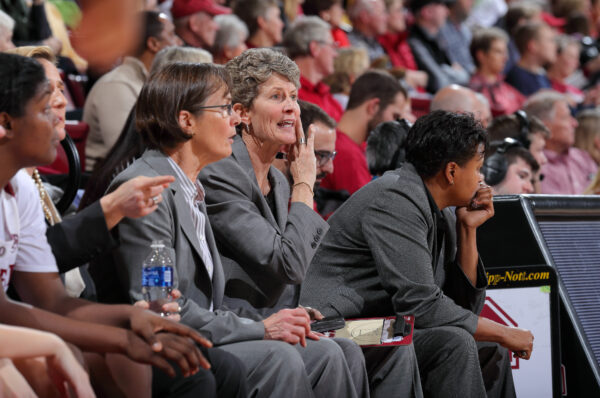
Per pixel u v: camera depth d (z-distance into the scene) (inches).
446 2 637.3
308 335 195.2
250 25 485.4
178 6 434.6
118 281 189.0
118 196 163.6
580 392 265.6
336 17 567.2
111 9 313.4
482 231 267.9
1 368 138.1
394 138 295.6
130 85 337.4
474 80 608.1
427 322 223.6
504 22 733.3
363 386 202.1
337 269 237.3
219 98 194.7
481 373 234.4
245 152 220.1
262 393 179.9
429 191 235.1
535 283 250.7
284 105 219.9
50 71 202.8
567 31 772.0
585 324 270.7
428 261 227.1
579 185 478.3
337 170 357.1
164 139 193.2
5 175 153.4
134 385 161.2
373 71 391.5
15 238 158.2
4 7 388.8
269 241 207.2
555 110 468.4
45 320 153.2
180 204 190.5
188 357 153.5
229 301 211.3
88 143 338.3
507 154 335.9
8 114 149.0
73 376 143.3
